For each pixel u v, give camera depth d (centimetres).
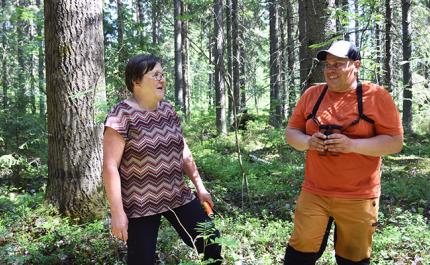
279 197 761
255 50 1989
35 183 842
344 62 302
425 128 1725
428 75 1510
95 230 516
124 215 286
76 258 460
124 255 460
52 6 564
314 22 741
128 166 301
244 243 477
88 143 581
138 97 308
